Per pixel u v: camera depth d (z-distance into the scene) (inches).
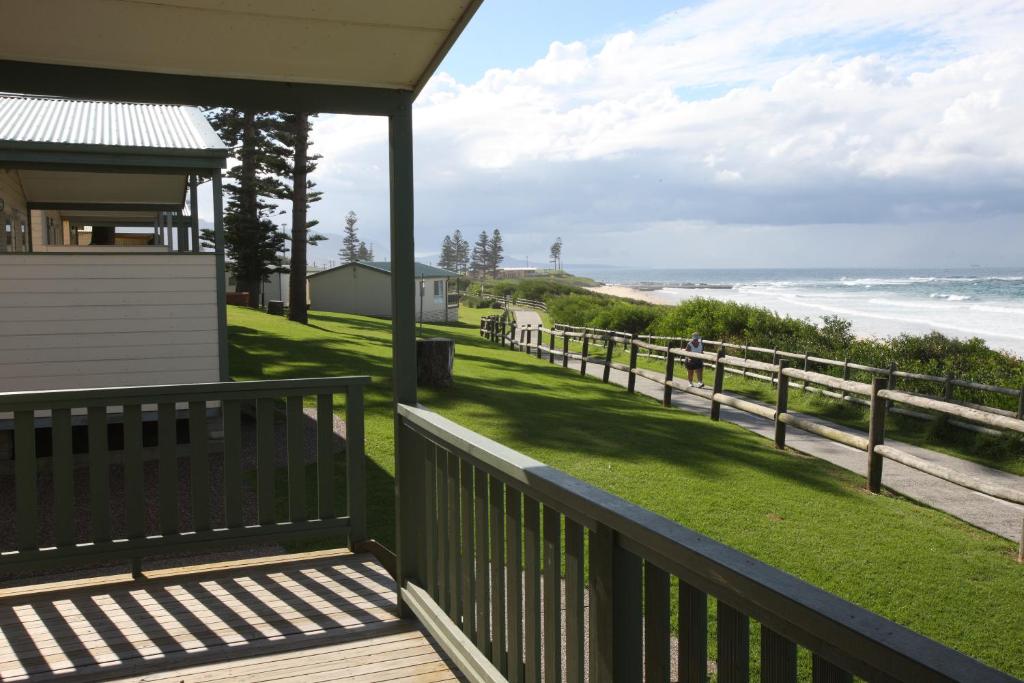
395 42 113.6
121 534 208.7
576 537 76.8
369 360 607.8
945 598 176.1
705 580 57.6
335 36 111.5
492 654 99.9
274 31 109.7
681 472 292.8
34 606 137.0
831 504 259.0
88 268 320.8
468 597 105.4
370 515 220.7
